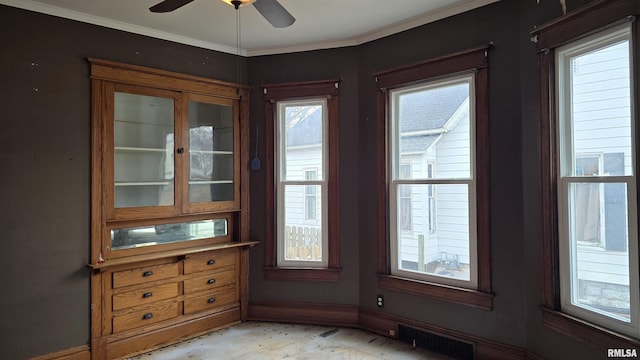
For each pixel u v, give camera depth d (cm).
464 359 298
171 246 346
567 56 243
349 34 352
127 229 323
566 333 235
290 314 378
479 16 291
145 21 315
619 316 212
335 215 368
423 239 326
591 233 228
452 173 310
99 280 300
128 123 322
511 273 276
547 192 249
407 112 338
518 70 272
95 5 284
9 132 269
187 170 351
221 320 368
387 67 344
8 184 269
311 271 371
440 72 309
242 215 385
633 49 200
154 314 326
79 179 296
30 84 277
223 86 374
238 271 382
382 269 346
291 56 382
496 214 283
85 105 299
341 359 300
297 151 385
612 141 218
